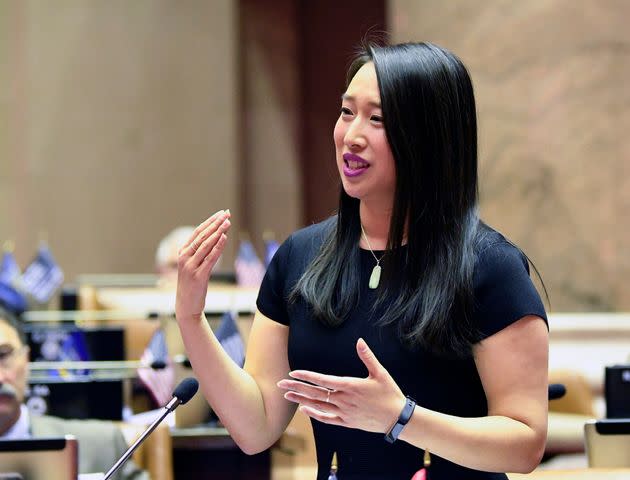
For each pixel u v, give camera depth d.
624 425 6.65
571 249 16.62
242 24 27.05
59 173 24.83
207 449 10.41
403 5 19.02
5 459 5.48
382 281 5.22
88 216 24.91
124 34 25.34
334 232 5.54
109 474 5.39
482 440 4.83
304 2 27.38
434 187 5.19
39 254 17.89
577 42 16.62
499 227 17.20
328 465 5.27
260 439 5.54
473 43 17.70
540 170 16.88
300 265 5.58
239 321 11.42
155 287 16.56
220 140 25.78
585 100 16.55
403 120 5.11
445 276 5.11
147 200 25.27
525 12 17.11
